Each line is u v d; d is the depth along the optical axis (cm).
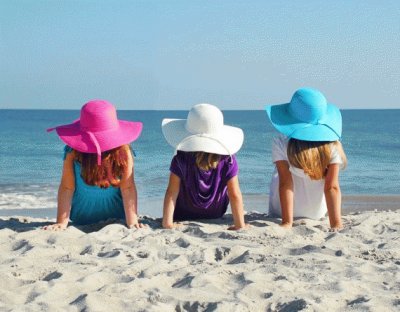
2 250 492
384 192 1435
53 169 2211
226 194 605
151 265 440
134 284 396
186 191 589
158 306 364
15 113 13388
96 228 597
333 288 397
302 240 521
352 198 1193
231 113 14688
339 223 584
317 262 454
